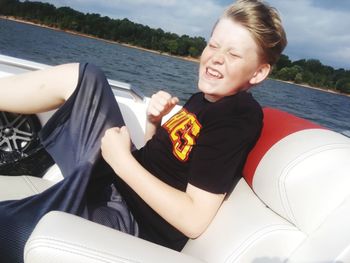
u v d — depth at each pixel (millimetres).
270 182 1070
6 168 1987
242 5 1300
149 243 965
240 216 1131
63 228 878
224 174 1166
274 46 1292
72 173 1325
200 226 1163
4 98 1519
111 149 1277
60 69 1521
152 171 1415
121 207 1416
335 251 892
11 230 1094
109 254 839
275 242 1012
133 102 2123
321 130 1112
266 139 1221
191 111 1430
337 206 949
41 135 1546
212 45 1342
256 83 1379
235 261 1019
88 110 1483
